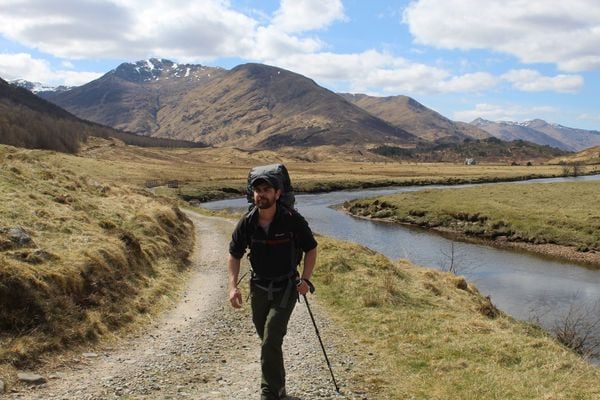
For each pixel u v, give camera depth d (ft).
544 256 132.36
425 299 52.44
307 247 20.59
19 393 23.63
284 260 20.29
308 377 27.78
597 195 222.89
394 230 176.65
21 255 37.55
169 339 35.40
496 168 642.63
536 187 271.90
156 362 29.81
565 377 28.58
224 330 38.47
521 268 117.08
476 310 55.77
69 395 23.79
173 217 92.53
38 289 33.47
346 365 30.40
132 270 50.52
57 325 31.76
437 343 35.22
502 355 32.48
